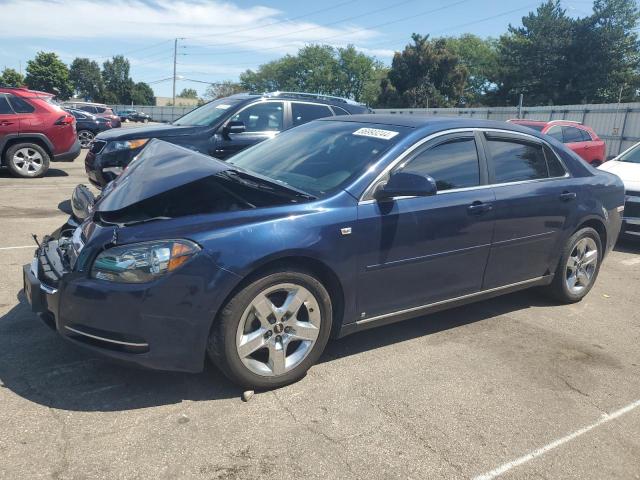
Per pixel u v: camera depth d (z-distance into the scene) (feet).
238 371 10.35
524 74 152.76
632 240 27.45
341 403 10.57
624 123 71.67
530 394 11.35
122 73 348.79
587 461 9.27
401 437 9.59
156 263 9.53
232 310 10.06
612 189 17.28
